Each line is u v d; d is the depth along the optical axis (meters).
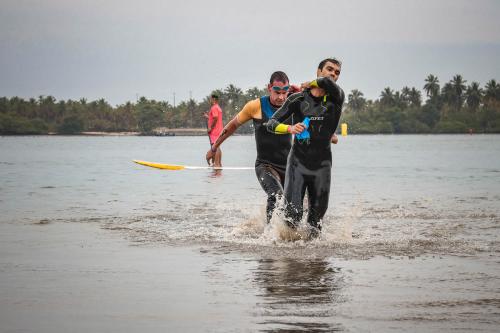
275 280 10.23
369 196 23.56
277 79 15.27
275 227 14.20
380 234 14.78
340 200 22.25
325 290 9.58
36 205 20.92
